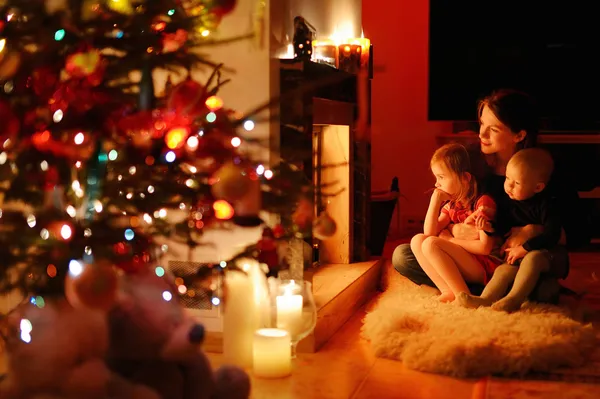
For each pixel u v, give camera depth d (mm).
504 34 4008
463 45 4047
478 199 2578
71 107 1368
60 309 1318
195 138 1422
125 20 1432
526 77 4020
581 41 3961
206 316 2176
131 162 1450
